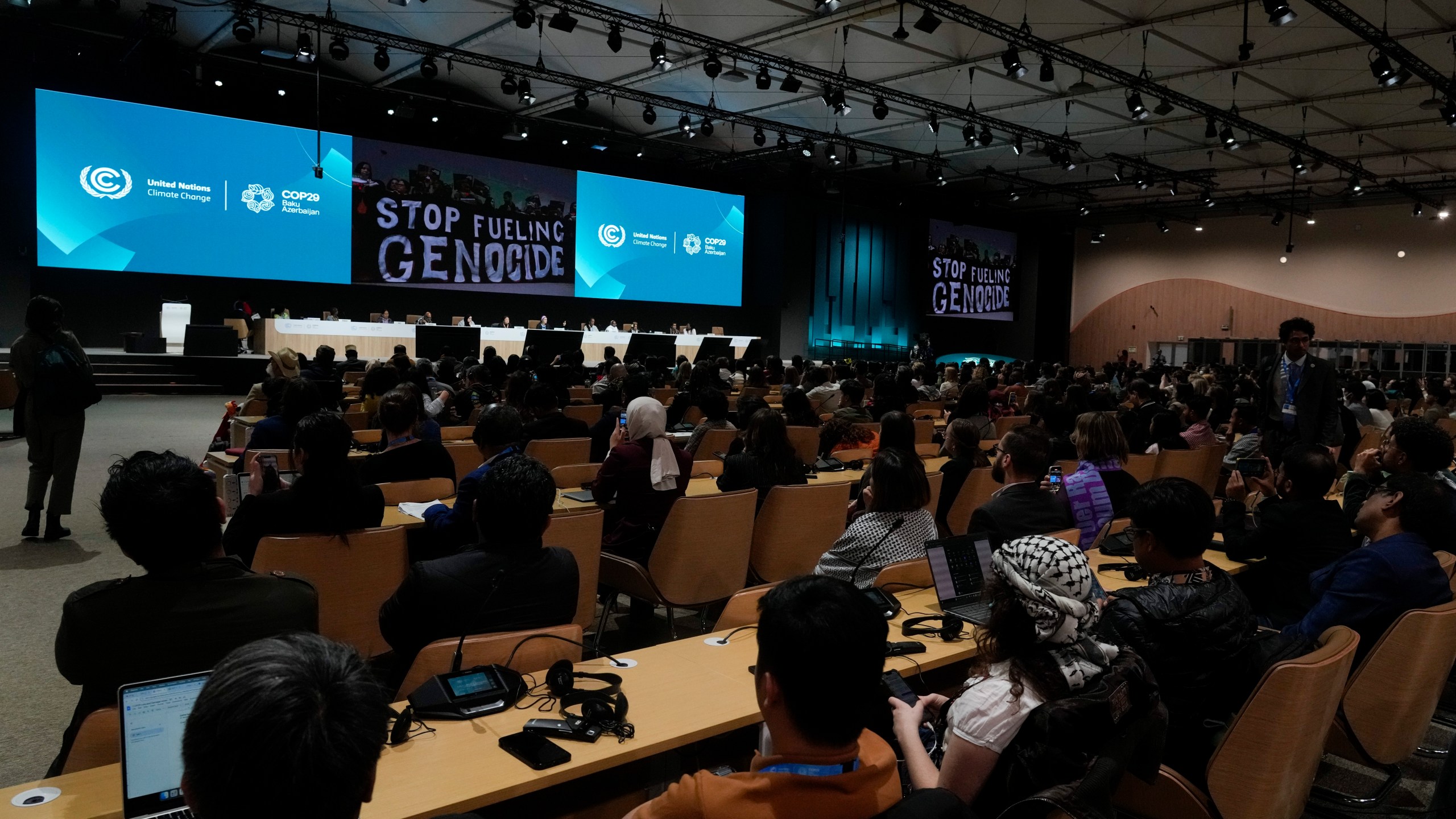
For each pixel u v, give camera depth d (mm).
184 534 1975
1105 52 13281
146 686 1446
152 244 15852
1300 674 2096
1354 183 19797
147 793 1418
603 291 21219
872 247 25734
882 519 3371
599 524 3801
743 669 2424
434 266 18891
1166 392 11812
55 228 15047
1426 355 22438
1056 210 27906
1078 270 29766
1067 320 29734
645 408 4430
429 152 18766
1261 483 4160
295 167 17203
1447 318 22562
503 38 14234
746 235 24719
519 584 2537
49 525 6102
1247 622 2393
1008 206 27766
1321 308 24656
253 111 17016
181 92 16156
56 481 6090
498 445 4352
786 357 24125
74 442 6137
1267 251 25609
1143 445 7371
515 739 1897
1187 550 2459
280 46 15164
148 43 13320
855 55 14109
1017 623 1796
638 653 2547
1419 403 12531
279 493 3189
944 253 26469
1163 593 2393
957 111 16688
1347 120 16297
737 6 12273
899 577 3221
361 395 9500
